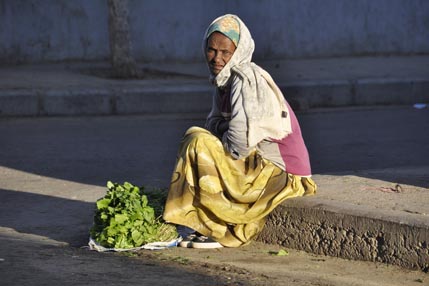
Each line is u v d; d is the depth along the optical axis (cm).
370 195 902
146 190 923
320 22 2658
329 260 827
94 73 2227
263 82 850
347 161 1416
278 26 2611
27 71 2244
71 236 938
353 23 2694
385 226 803
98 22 2458
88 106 1944
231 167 850
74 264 772
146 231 844
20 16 2391
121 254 828
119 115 1950
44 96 1911
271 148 865
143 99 1978
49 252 828
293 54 2639
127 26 2166
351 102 2172
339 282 739
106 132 1688
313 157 1449
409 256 788
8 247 843
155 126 1775
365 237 817
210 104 2031
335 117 1930
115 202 859
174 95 1998
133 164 1382
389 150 1512
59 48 2434
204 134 846
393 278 761
